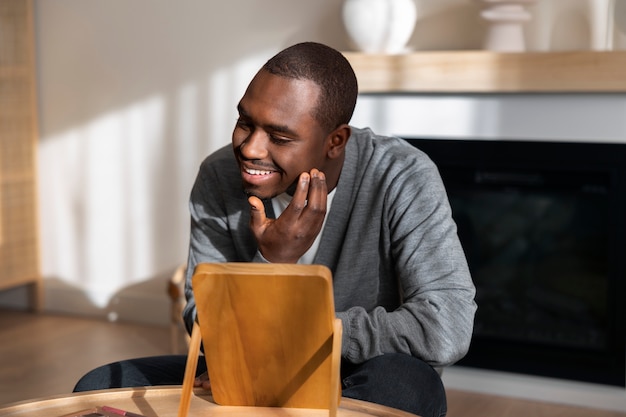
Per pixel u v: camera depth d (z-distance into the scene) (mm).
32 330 4453
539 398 3572
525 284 3637
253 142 1500
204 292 1260
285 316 1263
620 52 3375
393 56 3652
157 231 4531
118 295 4652
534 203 3600
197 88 4344
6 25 4516
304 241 1498
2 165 4527
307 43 1579
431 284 1668
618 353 3498
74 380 3670
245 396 1358
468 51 3670
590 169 3500
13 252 4629
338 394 1308
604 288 3518
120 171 4570
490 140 3633
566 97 3516
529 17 3578
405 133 3754
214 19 4270
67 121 4652
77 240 4715
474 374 3660
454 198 3715
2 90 4512
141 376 1781
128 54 4469
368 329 1570
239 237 1843
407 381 1544
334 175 1741
